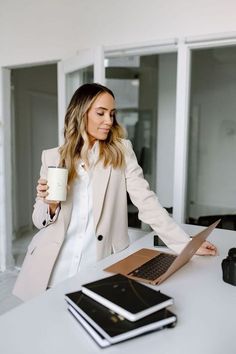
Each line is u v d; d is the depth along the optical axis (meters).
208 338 0.81
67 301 0.92
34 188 5.20
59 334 0.82
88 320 0.81
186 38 2.44
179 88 2.53
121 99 4.76
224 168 3.68
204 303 0.98
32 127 5.07
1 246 3.54
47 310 0.93
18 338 0.80
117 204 1.49
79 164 1.43
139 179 1.49
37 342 0.79
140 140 4.88
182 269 1.24
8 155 3.53
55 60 3.09
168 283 1.12
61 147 1.46
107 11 2.76
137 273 1.17
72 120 1.42
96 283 0.94
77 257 1.42
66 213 1.41
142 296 0.86
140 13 2.61
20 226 4.92
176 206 2.65
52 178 1.22
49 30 3.08
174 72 3.73
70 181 1.40
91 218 1.45
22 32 3.23
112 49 2.74
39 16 3.12
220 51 3.59
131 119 4.90
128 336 0.77
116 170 1.46
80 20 2.90
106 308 0.84
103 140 1.45
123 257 1.37
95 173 1.43
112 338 0.75
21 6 3.21
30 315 0.90
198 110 3.75
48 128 5.41
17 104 4.73
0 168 3.48
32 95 5.01
